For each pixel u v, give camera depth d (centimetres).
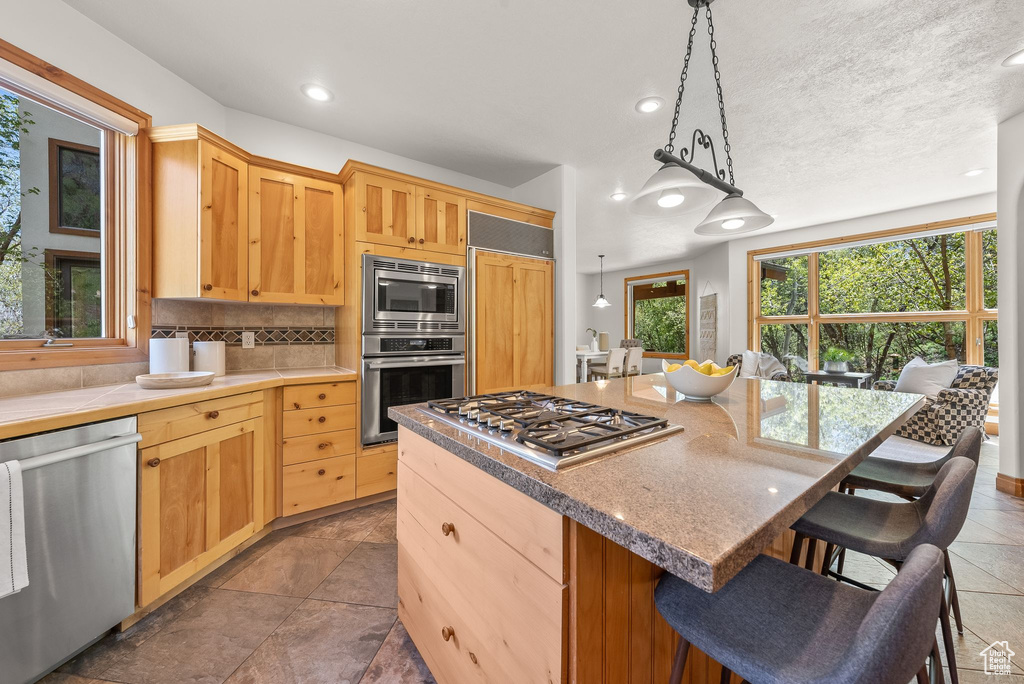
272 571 188
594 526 62
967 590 173
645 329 849
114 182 202
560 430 101
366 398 249
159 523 157
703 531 54
